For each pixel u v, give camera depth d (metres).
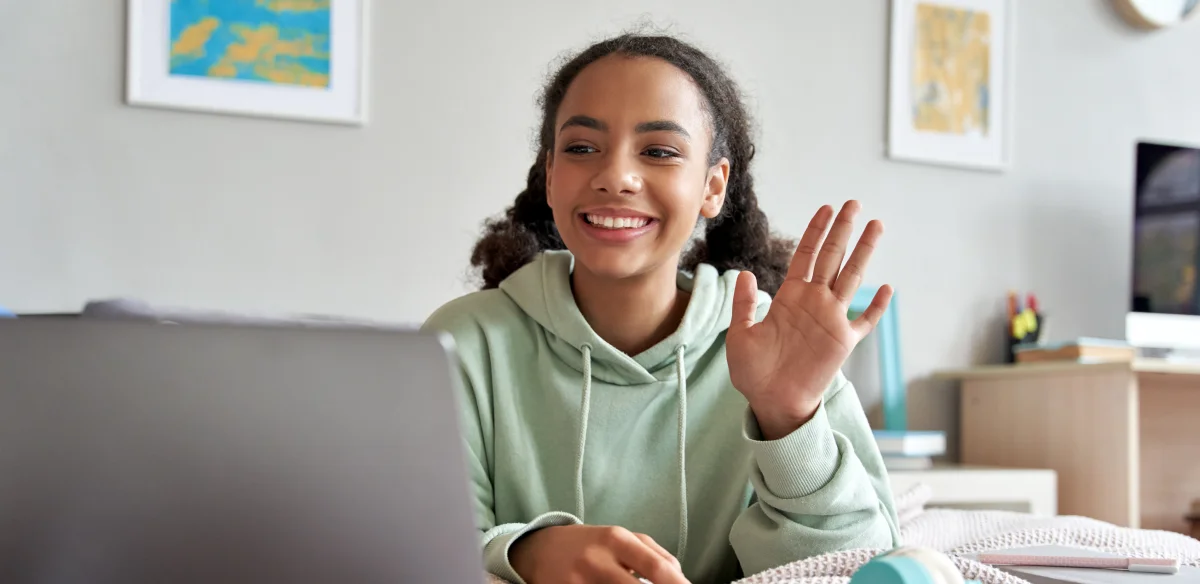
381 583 0.50
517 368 1.16
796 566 0.78
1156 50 2.93
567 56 1.69
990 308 2.72
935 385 2.66
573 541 0.75
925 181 2.69
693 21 2.51
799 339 0.87
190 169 2.20
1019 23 2.80
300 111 2.24
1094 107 2.86
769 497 0.92
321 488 0.50
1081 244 2.82
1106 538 1.06
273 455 0.49
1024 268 2.77
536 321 1.17
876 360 2.60
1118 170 2.87
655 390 1.13
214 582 0.49
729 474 1.13
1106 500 2.22
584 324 1.11
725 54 2.53
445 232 2.33
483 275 1.47
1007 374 2.49
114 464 0.48
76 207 2.13
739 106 1.25
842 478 0.91
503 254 1.43
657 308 1.13
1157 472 2.71
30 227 2.11
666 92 1.06
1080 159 2.84
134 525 0.48
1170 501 2.71
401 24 2.33
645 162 1.06
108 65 2.16
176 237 2.18
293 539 0.49
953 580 0.58
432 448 0.51
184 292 2.18
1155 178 2.62
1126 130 2.89
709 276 1.19
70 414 0.48
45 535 0.48
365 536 0.50
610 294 1.12
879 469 1.07
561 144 1.08
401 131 2.32
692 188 1.08
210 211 2.20
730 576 1.13
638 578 0.77
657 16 2.48
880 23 2.67
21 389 0.48
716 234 1.37
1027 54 2.80
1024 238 2.77
